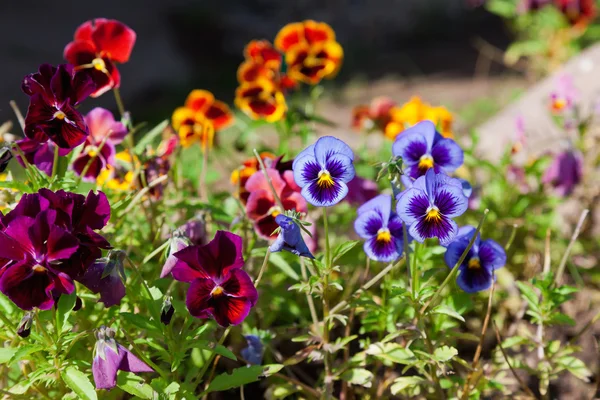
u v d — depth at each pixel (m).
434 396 1.27
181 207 1.32
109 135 1.28
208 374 1.31
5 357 1.12
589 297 1.46
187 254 1.13
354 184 1.39
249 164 1.33
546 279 1.26
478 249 1.22
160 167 1.33
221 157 1.83
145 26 5.23
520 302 1.42
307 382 1.34
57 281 1.09
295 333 1.37
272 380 1.31
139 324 1.15
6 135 1.31
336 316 1.20
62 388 1.17
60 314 1.12
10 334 1.17
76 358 1.20
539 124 1.88
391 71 4.25
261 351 1.25
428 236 1.14
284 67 1.68
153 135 1.35
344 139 2.42
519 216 1.52
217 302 1.13
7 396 1.16
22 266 1.09
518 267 1.49
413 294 1.18
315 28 1.60
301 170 1.15
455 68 4.19
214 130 1.52
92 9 5.25
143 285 1.16
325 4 5.76
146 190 1.25
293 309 1.37
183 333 1.17
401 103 3.43
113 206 1.25
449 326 1.27
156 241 1.31
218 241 1.13
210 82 4.54
